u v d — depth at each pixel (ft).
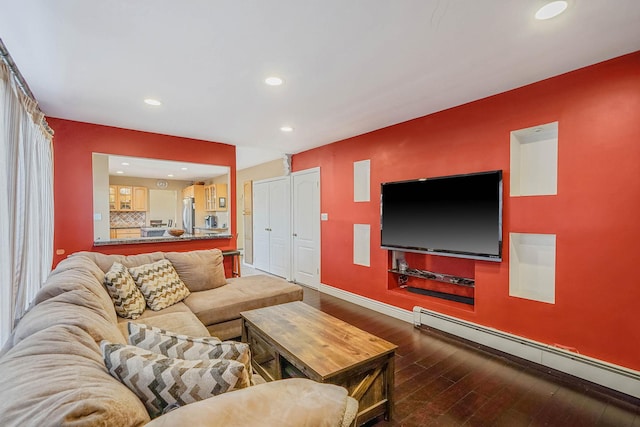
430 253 10.59
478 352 8.97
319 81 7.96
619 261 6.91
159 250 12.92
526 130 8.38
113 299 7.71
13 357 2.80
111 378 2.93
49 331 3.34
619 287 6.91
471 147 9.52
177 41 6.06
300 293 10.87
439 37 5.99
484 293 9.36
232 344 3.79
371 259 12.98
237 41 6.08
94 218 12.62
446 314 10.29
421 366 8.18
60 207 10.89
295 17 5.33
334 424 2.81
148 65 7.03
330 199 15.19
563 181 7.70
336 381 5.38
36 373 2.53
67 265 6.98
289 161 17.94
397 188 11.60
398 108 10.07
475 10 5.16
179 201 29.43
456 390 7.13
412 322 11.30
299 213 17.60
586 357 7.32
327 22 5.49
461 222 9.72
